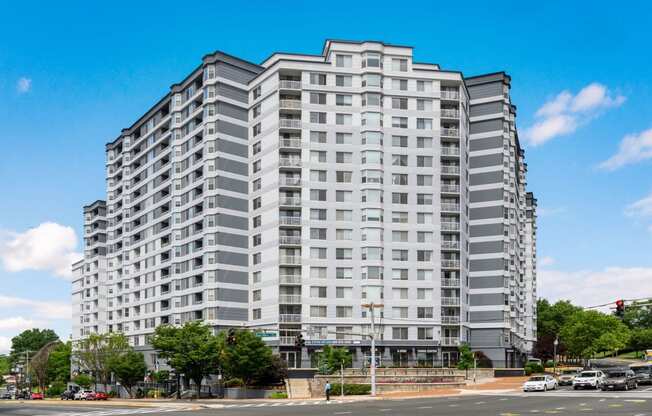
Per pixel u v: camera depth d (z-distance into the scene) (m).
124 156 134.75
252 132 103.69
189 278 105.75
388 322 94.25
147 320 119.75
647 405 44.19
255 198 101.25
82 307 162.38
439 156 99.56
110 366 106.44
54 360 150.25
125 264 130.62
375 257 95.12
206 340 87.19
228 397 84.69
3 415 53.91
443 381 81.81
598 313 129.38
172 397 94.44
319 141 97.56
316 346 92.75
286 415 42.91
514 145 116.44
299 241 94.94
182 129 113.06
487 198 105.19
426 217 97.81
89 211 161.62
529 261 154.38
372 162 97.06
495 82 107.94
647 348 175.12
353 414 42.28
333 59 99.50
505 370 94.94
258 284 98.19
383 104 99.25
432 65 103.25
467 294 101.50
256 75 106.88
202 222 102.62
